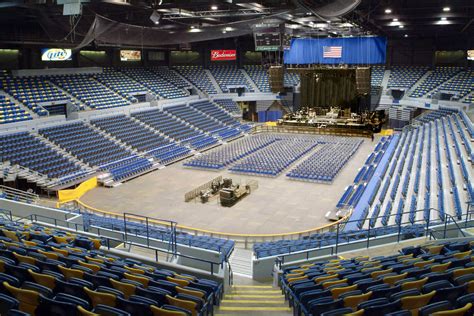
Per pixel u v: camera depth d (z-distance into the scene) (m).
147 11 31.84
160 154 43.91
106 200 32.06
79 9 22.38
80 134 42.38
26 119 39.66
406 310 7.45
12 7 28.02
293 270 14.33
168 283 10.93
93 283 10.58
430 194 25.83
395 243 16.84
